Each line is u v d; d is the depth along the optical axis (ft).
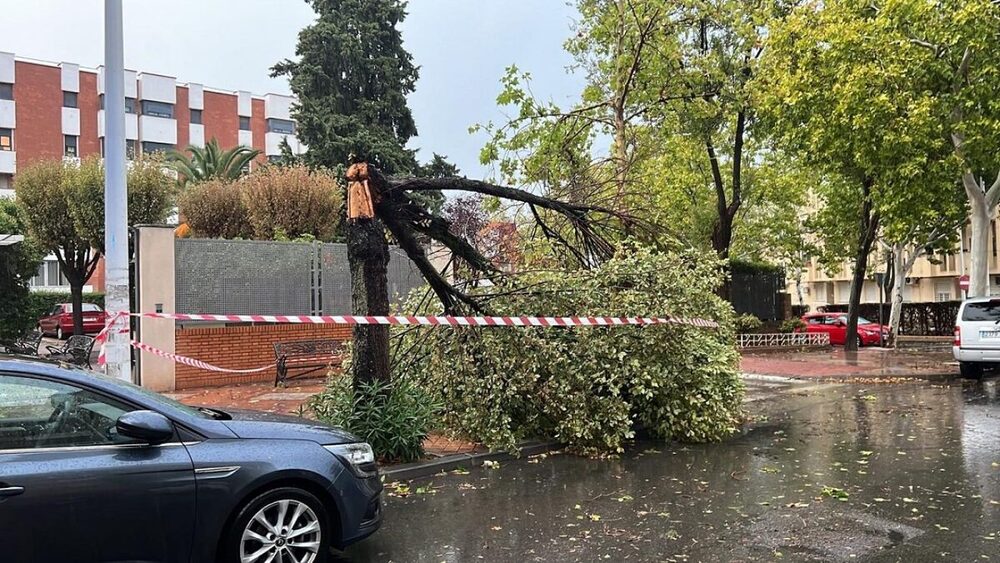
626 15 50.14
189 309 42.80
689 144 69.26
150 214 66.95
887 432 30.89
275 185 64.44
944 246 89.92
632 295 28.14
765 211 97.91
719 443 29.14
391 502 20.83
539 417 28.68
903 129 48.03
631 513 19.52
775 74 56.59
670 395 29.25
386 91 99.91
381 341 24.99
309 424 16.01
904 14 49.62
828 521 18.44
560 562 15.83
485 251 36.45
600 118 52.03
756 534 17.53
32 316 75.05
